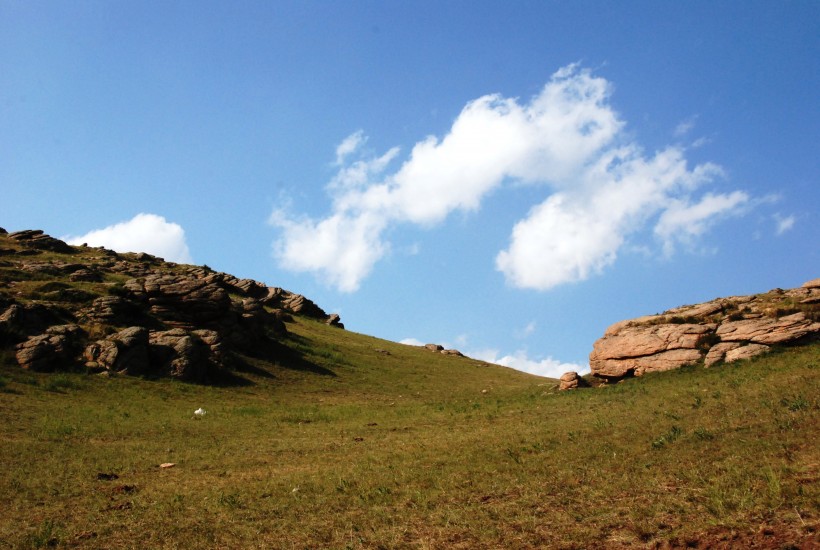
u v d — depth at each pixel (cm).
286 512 1442
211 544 1252
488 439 2222
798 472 1173
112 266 7219
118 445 2444
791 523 944
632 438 1812
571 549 1013
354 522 1310
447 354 8538
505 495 1395
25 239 7844
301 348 6131
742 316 3672
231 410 3538
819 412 1642
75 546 1275
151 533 1337
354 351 6819
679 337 3675
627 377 3800
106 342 4172
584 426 2202
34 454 2162
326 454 2239
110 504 1591
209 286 5350
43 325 4291
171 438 2641
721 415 1902
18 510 1537
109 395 3625
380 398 4647
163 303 5153
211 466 2088
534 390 4428
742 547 894
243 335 5341
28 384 3525
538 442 1995
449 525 1216
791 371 2598
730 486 1165
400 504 1417
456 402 4056
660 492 1223
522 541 1077
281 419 3275
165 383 4088
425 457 1986
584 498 1276
